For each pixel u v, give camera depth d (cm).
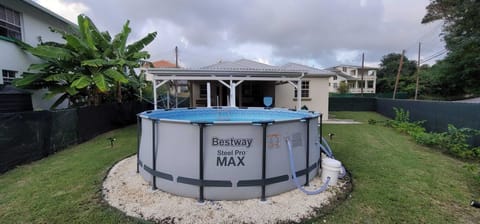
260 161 329
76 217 281
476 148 538
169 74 949
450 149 574
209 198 327
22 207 303
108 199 327
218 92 1460
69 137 652
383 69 4344
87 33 823
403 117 1069
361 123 1185
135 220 276
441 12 1719
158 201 323
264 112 686
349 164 493
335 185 380
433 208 309
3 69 815
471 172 435
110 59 923
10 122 454
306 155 380
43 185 374
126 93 1316
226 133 321
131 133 880
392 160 522
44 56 778
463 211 302
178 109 626
